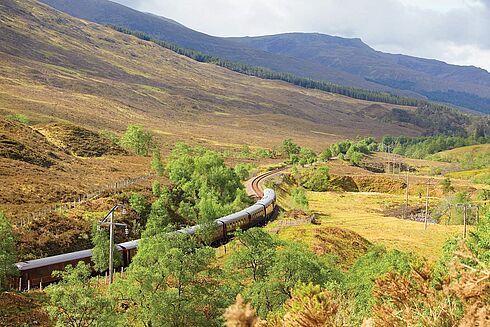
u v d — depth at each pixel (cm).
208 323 2578
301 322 1036
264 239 3578
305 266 2953
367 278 2762
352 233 7100
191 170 8925
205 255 2841
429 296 1100
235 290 2886
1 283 3669
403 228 8656
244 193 8975
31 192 7244
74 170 9675
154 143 15938
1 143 9638
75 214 6469
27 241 5344
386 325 1102
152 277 2659
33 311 3494
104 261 4559
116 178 9419
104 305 2431
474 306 916
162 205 6925
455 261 1012
